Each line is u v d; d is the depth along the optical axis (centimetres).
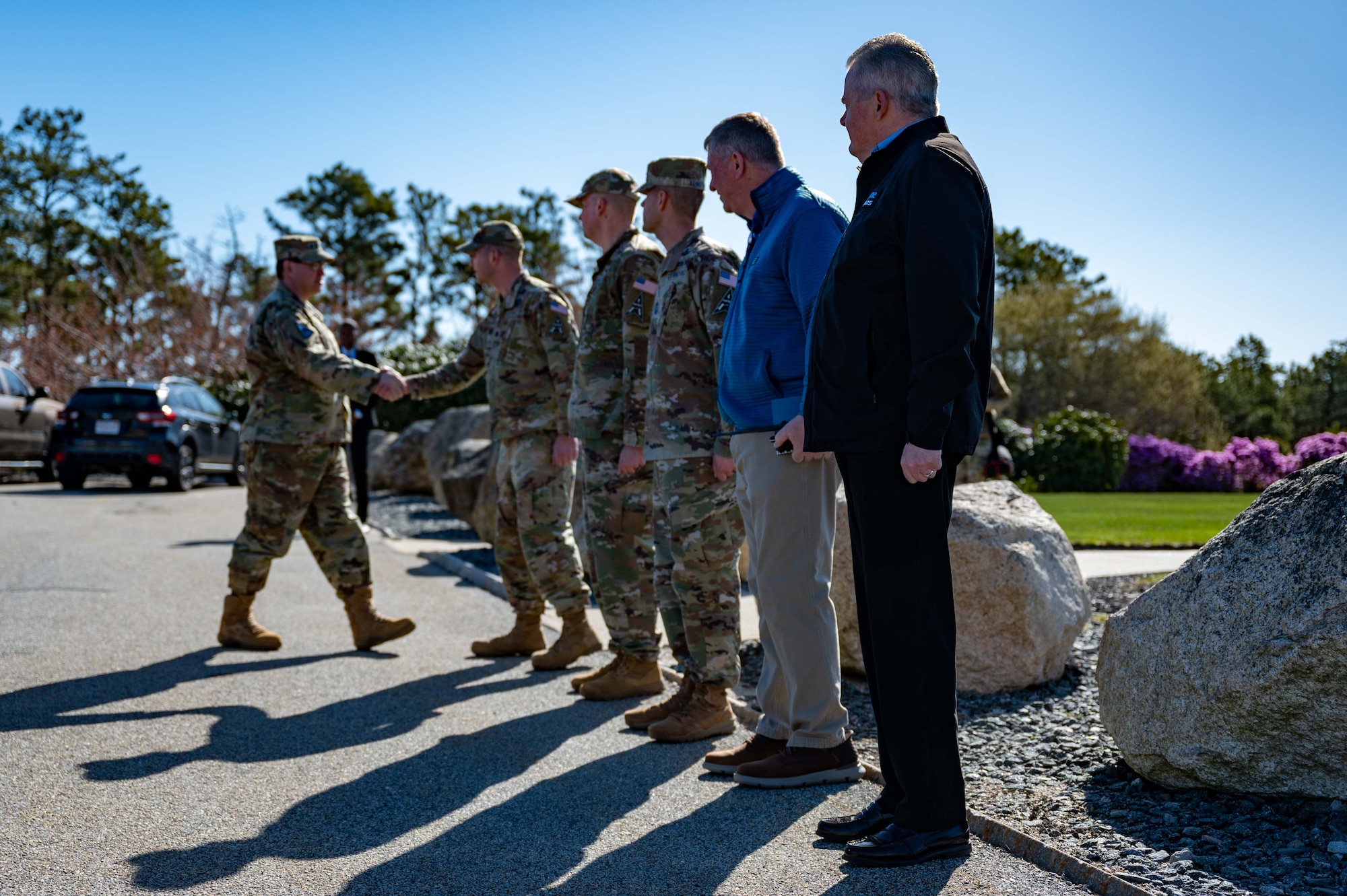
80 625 580
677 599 418
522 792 332
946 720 269
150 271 3481
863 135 283
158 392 1585
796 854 280
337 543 544
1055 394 3450
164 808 314
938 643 267
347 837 293
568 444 500
